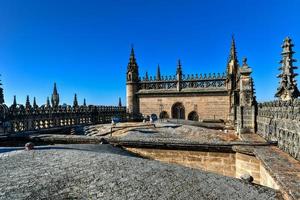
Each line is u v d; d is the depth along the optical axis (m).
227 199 10.57
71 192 10.34
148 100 66.44
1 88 27.31
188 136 29.47
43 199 9.69
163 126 35.81
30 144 17.02
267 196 10.98
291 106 15.12
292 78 19.05
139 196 10.31
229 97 58.97
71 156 14.87
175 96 64.25
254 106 26.86
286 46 19.41
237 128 31.80
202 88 62.34
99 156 15.04
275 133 18.84
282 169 12.09
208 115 61.41
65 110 39.38
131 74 67.31
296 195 8.98
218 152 20.09
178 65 64.62
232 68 59.03
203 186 11.73
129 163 14.02
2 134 25.97
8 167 12.98
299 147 13.72
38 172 12.23
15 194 9.96
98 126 38.84
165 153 21.45
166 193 10.73
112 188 10.83
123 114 59.91
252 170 17.98
